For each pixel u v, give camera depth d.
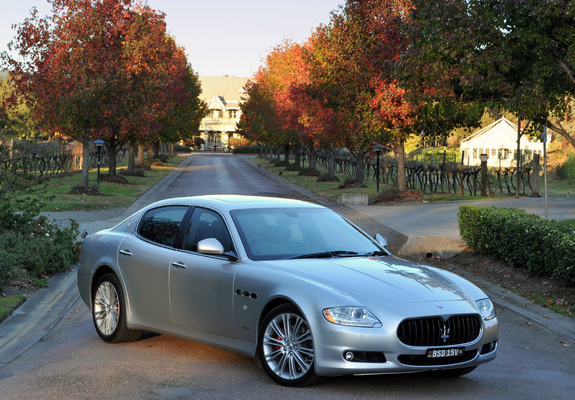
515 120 63.12
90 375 5.55
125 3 31.88
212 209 6.16
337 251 5.89
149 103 33.50
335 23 28.92
